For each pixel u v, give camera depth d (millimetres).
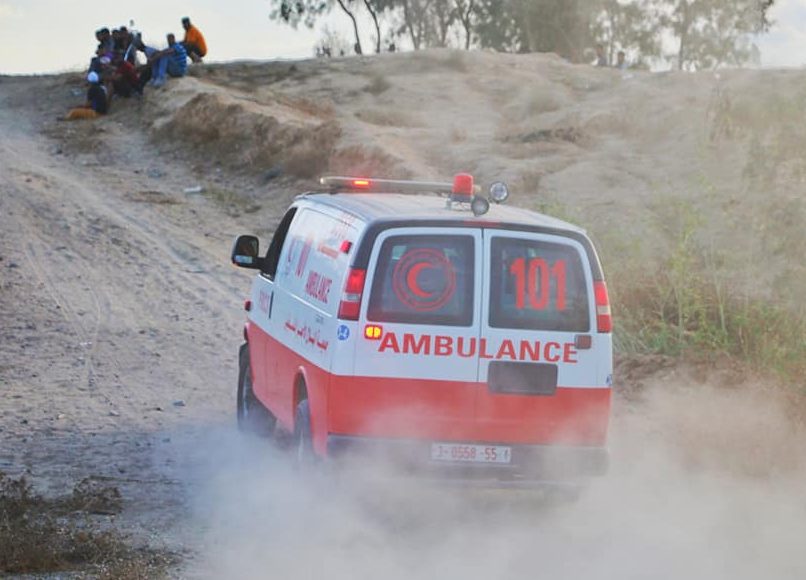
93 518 15461
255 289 19750
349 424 14727
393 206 15656
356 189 17766
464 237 14906
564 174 41281
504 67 78562
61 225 42500
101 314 30281
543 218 15797
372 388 14703
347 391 14703
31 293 32312
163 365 25266
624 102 53625
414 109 65125
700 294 25625
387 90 71688
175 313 30578
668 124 45625
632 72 73500
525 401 14945
